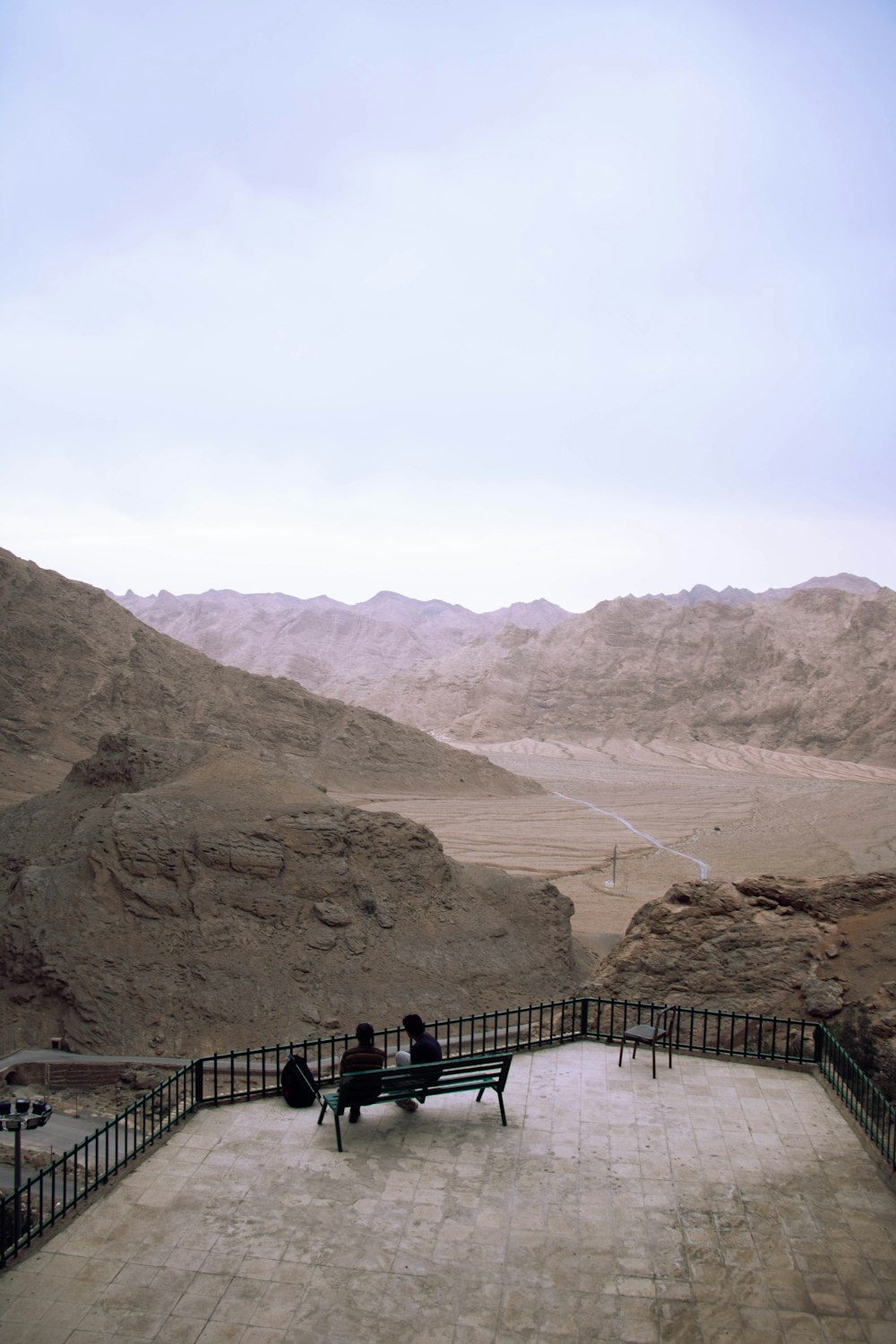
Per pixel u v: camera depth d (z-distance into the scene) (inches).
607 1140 564.4
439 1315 415.5
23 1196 695.7
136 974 1259.2
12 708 3368.6
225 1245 462.0
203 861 1392.7
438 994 1343.5
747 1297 428.1
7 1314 414.3
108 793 1678.2
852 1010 785.6
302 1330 406.6
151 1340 399.9
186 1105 618.2
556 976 1465.3
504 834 3302.2
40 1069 1120.2
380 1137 566.3
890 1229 478.6
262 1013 1237.1
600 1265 449.4
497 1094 622.2
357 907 1428.4
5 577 3786.9
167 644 4210.1
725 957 928.9
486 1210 491.5
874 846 3127.5
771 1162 540.7
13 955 1277.1
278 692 4384.8
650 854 2987.2
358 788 4101.9
